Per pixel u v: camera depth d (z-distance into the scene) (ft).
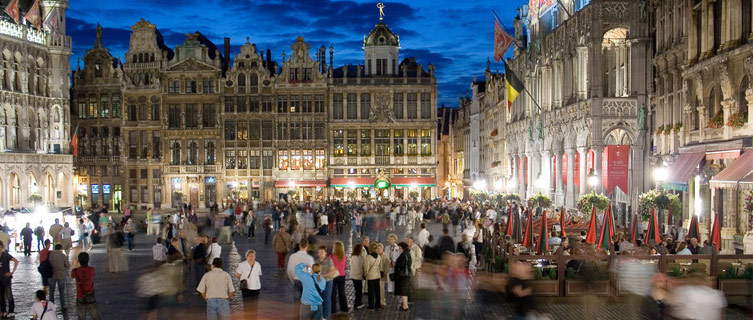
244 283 66.90
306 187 300.61
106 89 300.81
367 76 303.27
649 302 72.59
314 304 59.93
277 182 297.33
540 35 201.87
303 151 300.81
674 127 128.16
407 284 72.95
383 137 302.66
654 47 153.69
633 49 154.92
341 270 70.64
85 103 303.27
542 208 169.78
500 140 255.09
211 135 298.35
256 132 299.58
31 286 91.61
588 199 140.36
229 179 298.97
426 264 61.31
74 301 81.51
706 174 109.60
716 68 110.01
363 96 302.45
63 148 262.06
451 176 375.66
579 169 163.73
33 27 249.96
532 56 206.28
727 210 108.17
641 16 154.30
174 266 59.57
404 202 241.14
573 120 167.94
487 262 99.76
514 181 221.46
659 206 116.37
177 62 296.10
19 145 243.81
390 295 81.82
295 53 298.56
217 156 298.56
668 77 132.77
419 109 302.45
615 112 155.02
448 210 196.65
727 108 105.40
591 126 155.94
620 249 86.07
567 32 173.68
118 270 101.71
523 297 55.88
